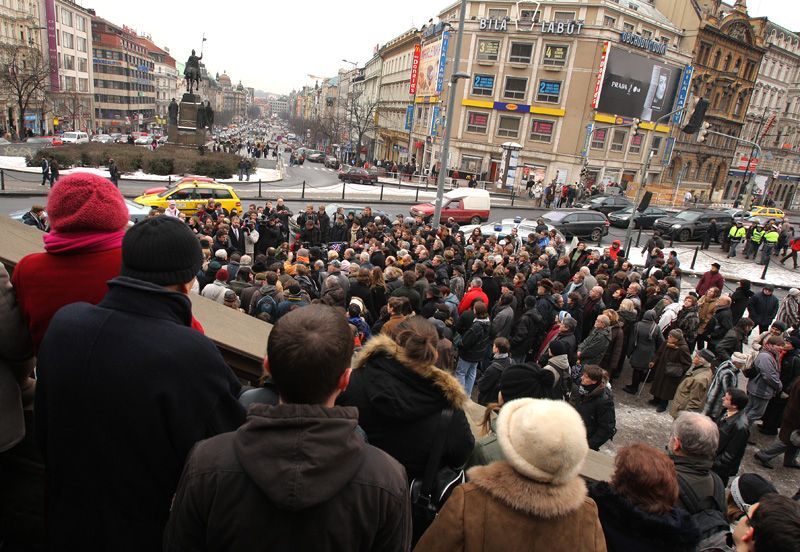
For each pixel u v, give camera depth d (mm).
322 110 153375
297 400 1379
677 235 26812
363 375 2297
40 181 27328
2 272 1742
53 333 1516
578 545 1730
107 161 32062
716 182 65188
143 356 1461
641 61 46156
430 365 2207
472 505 1797
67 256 1721
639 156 49688
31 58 55031
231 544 1256
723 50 56406
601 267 12469
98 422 1474
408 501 1412
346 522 1270
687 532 2199
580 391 5730
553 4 45094
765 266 20344
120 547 1559
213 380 1569
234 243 13203
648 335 8289
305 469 1212
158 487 1555
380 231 14555
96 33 92438
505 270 10820
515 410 1892
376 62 87188
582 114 45469
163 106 132500
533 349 8773
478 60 48156
